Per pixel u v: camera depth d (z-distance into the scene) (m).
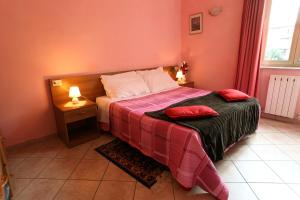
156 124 1.77
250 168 1.87
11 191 1.58
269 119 3.08
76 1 2.56
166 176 1.79
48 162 2.08
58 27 2.47
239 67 3.15
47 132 2.63
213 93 2.68
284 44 2.89
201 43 3.73
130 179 1.77
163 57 3.86
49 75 2.51
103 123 2.62
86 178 1.80
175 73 3.99
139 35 3.37
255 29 2.85
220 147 1.73
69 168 1.96
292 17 2.75
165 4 3.64
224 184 1.51
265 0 2.72
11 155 2.23
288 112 2.84
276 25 2.91
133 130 2.08
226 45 3.36
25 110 2.41
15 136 2.38
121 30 3.11
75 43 2.66
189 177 1.49
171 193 1.58
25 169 1.96
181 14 3.95
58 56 2.54
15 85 2.29
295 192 1.56
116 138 2.61
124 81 2.88
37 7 2.28
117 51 3.13
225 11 3.24
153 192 1.60
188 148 1.48
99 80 2.91
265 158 2.03
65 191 1.64
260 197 1.52
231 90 2.52
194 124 1.64
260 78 3.12
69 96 2.55
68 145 2.36
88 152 2.26
